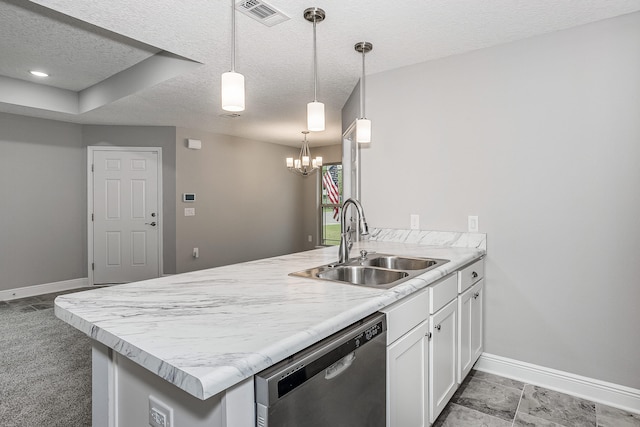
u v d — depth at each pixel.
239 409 0.76
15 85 3.81
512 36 2.25
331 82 3.15
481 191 2.44
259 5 1.93
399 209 2.79
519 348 2.31
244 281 1.48
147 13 2.02
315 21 2.04
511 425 1.83
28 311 3.75
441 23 2.10
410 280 1.48
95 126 4.88
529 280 2.28
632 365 1.99
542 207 2.23
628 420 1.87
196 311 1.08
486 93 2.41
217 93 3.48
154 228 5.05
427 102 2.65
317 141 6.52
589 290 2.10
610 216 2.04
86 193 4.88
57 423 1.81
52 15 2.49
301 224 7.27
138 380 0.97
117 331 0.92
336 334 1.05
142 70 3.37
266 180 6.48
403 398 1.41
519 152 2.30
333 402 0.99
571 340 2.16
